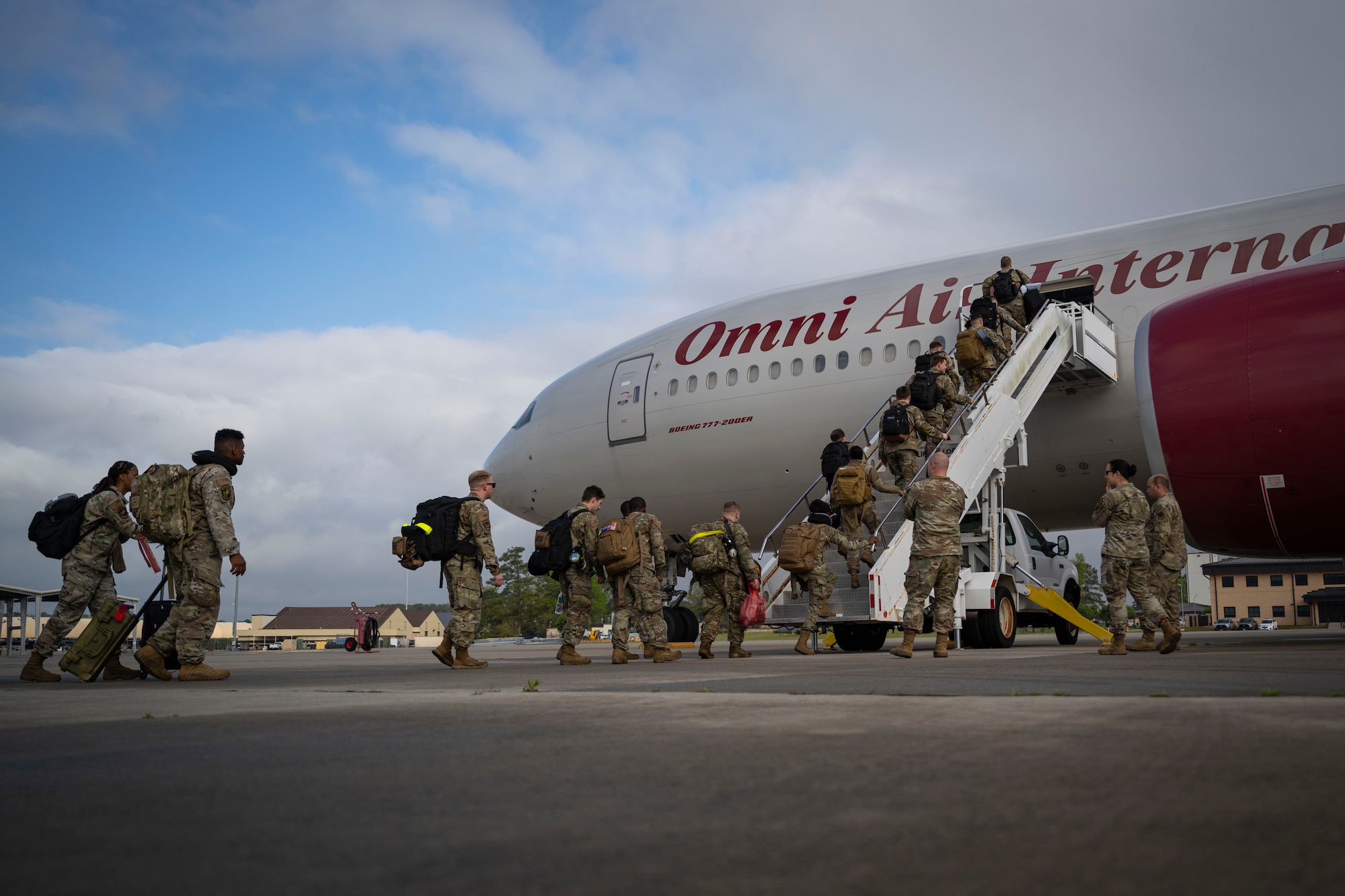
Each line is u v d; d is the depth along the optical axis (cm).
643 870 186
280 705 527
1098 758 284
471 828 223
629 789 261
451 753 331
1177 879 172
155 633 858
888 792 247
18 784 287
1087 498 1645
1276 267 1404
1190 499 1209
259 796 263
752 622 1055
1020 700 450
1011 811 223
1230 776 254
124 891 180
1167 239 1541
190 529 814
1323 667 650
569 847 204
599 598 8356
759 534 1923
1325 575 9144
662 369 1945
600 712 446
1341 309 1123
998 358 1344
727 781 268
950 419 1350
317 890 179
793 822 220
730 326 1909
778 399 1766
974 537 1301
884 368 1669
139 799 262
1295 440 1122
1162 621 920
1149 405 1222
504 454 2225
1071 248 1622
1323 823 206
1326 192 1488
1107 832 203
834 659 964
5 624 3962
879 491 1284
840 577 1225
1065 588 1653
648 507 1972
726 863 189
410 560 971
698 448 1862
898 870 182
